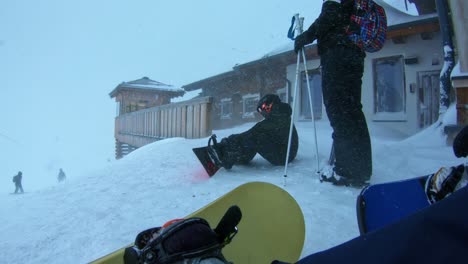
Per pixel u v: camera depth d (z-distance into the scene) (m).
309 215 3.05
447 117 6.02
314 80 12.13
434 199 1.88
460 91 5.80
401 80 10.40
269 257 2.17
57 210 3.48
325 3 3.86
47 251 2.62
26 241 2.79
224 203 2.41
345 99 3.76
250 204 2.43
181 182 4.20
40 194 4.22
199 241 1.07
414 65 10.03
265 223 2.33
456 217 0.67
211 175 4.36
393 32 9.94
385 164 4.77
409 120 10.02
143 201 3.58
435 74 9.73
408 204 2.11
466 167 1.81
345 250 0.78
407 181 2.17
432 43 9.77
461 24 5.88
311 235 2.71
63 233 2.91
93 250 2.62
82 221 3.15
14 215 3.41
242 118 16.67
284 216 2.39
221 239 1.13
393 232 0.73
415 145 5.86
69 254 2.57
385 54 10.61
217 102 18.91
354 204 3.31
